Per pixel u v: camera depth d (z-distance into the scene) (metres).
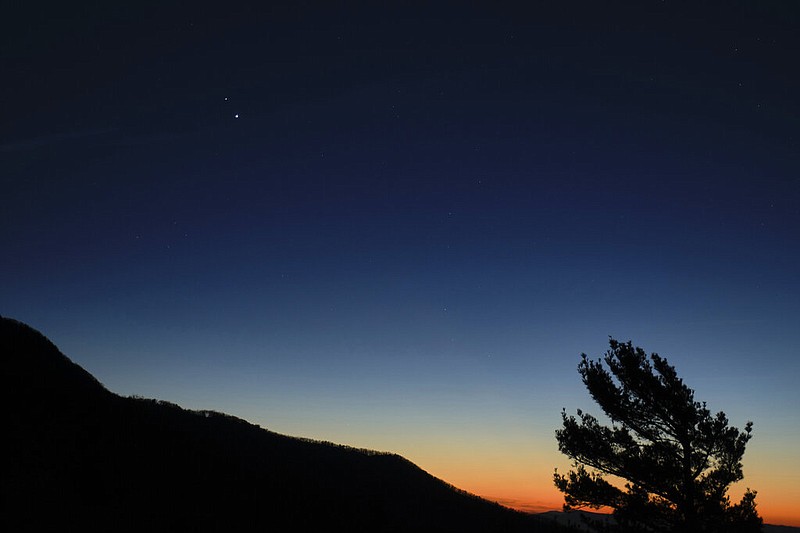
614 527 17.53
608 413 18.75
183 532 31.05
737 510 16.47
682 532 16.62
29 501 27.61
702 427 16.88
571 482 18.70
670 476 16.81
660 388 17.31
